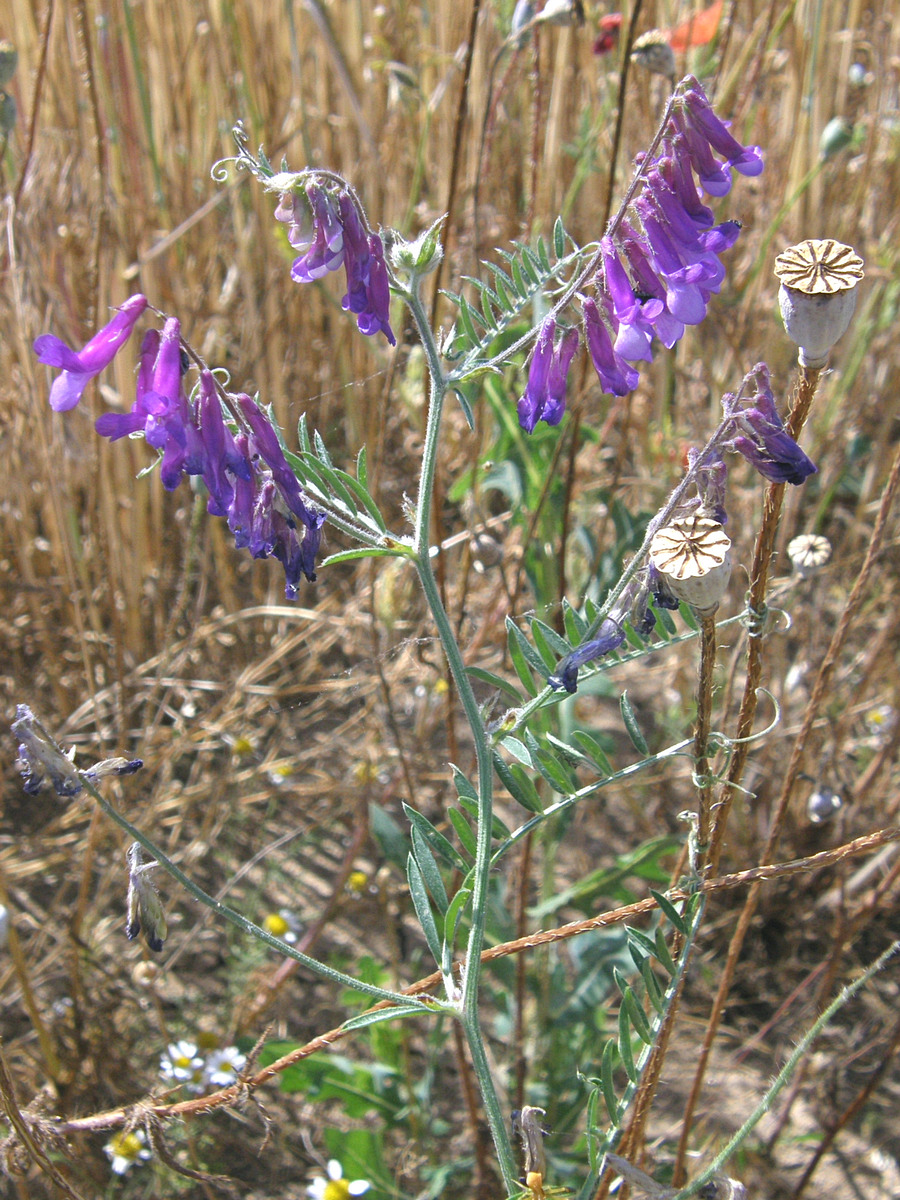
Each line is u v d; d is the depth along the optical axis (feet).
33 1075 0.99
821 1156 0.94
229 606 1.50
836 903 1.20
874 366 1.59
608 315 0.61
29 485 1.43
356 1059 1.12
